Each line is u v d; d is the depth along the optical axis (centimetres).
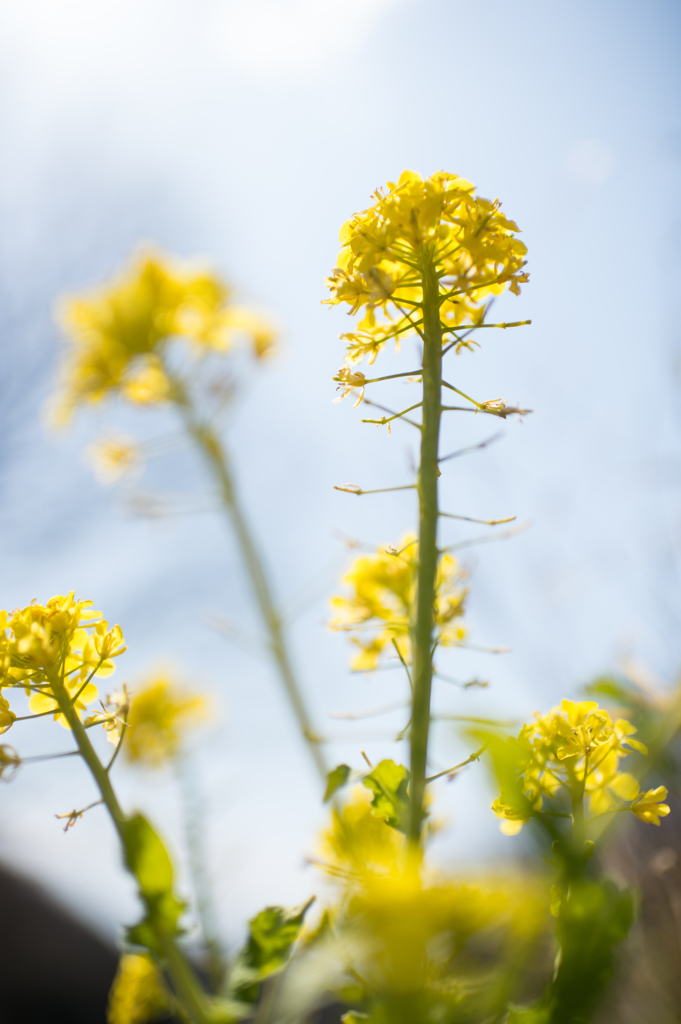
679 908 51
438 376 43
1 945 109
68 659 44
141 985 57
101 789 44
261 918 45
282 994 49
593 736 41
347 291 43
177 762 75
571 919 39
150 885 45
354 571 50
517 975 43
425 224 42
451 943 42
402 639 49
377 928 38
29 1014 107
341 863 45
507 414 42
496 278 42
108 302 107
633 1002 51
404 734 43
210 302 108
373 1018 38
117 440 106
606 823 48
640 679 63
